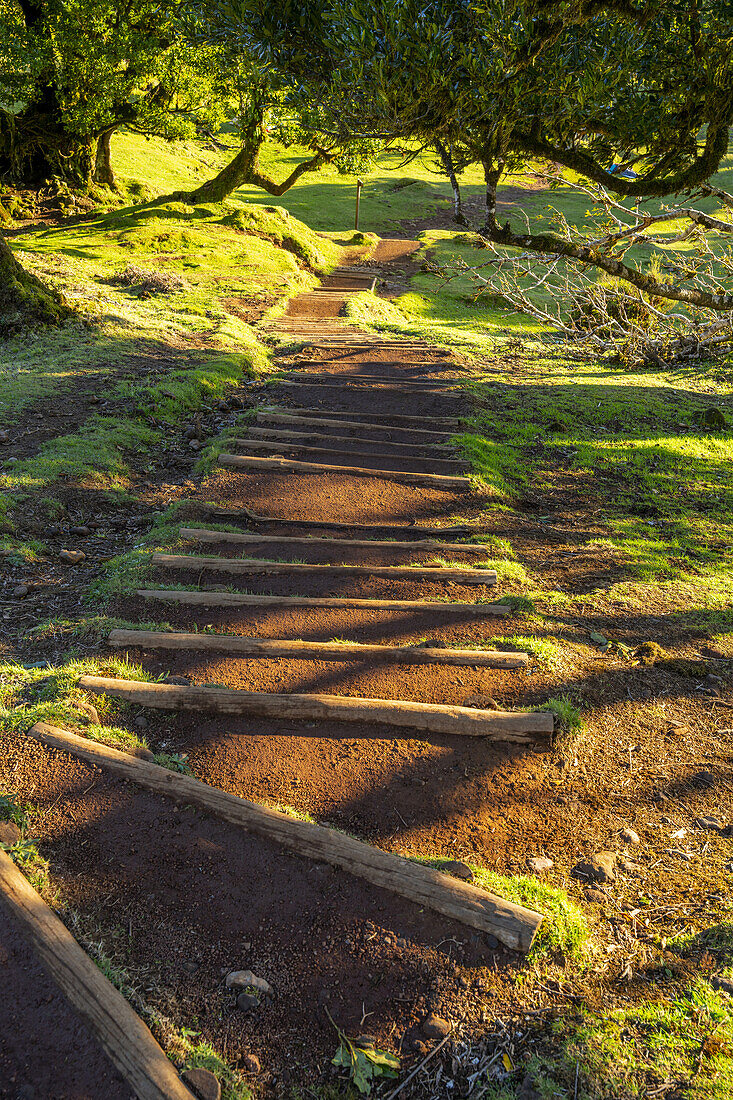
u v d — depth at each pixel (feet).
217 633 15.64
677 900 10.12
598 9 15.06
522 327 58.03
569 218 96.84
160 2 68.59
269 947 8.98
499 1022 8.32
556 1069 7.79
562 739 12.98
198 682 13.93
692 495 27.55
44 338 36.04
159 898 9.46
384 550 20.26
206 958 8.81
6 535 18.84
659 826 11.50
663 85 18.13
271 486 23.85
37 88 80.48
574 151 18.70
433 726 13.09
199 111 75.72
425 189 121.49
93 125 76.07
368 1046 8.00
